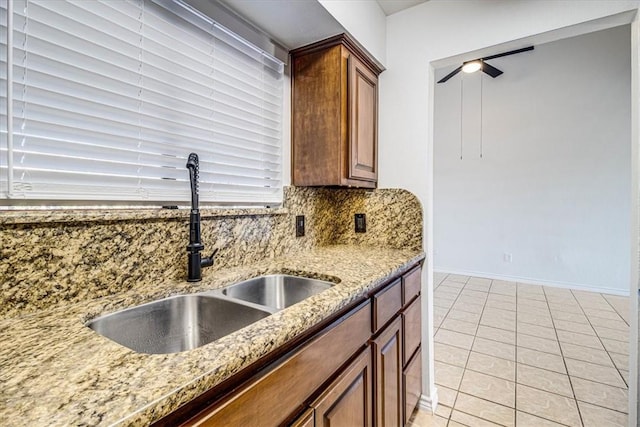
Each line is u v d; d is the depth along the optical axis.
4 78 0.81
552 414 1.69
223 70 1.38
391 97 1.91
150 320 0.96
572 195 3.91
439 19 1.75
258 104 1.55
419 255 1.67
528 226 4.20
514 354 2.33
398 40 1.88
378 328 1.22
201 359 0.58
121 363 0.57
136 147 1.10
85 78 0.96
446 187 4.76
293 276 1.35
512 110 4.24
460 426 1.61
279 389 0.71
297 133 1.70
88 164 0.97
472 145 4.54
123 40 1.04
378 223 1.96
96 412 0.44
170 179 1.20
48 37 0.88
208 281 1.16
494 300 3.53
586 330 2.72
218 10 1.32
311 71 1.64
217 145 1.37
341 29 1.49
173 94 1.20
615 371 2.09
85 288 0.91
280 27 1.47
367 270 1.30
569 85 3.88
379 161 1.95
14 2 0.82
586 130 3.81
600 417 1.66
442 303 3.44
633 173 1.39
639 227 1.36
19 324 0.75
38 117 0.87
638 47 1.35
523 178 4.20
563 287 3.98
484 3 1.63
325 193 2.01
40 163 0.87
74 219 0.88
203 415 0.55
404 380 1.47
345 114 1.60
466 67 3.20
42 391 0.48
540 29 1.50
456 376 2.06
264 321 0.75
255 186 1.55
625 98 3.61
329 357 0.90
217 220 1.31
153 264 1.09
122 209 1.05
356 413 1.03
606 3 1.37
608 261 3.74
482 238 4.52
